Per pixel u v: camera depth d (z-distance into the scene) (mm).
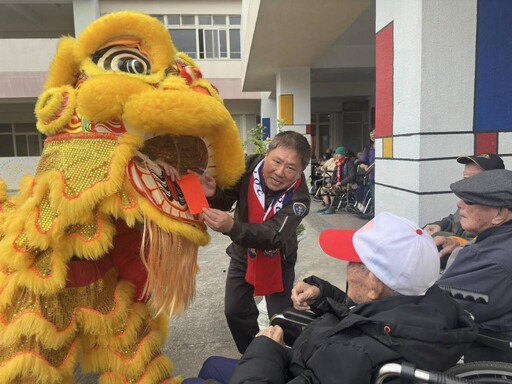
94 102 1570
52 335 1608
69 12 15164
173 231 1695
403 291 1415
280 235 2066
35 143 21953
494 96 3676
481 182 1917
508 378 1527
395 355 1291
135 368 1740
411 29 3676
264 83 14922
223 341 3295
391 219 1486
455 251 2201
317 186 11727
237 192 2314
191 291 1813
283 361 1555
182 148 1890
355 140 20375
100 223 1649
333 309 1615
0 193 2012
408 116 3783
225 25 20219
